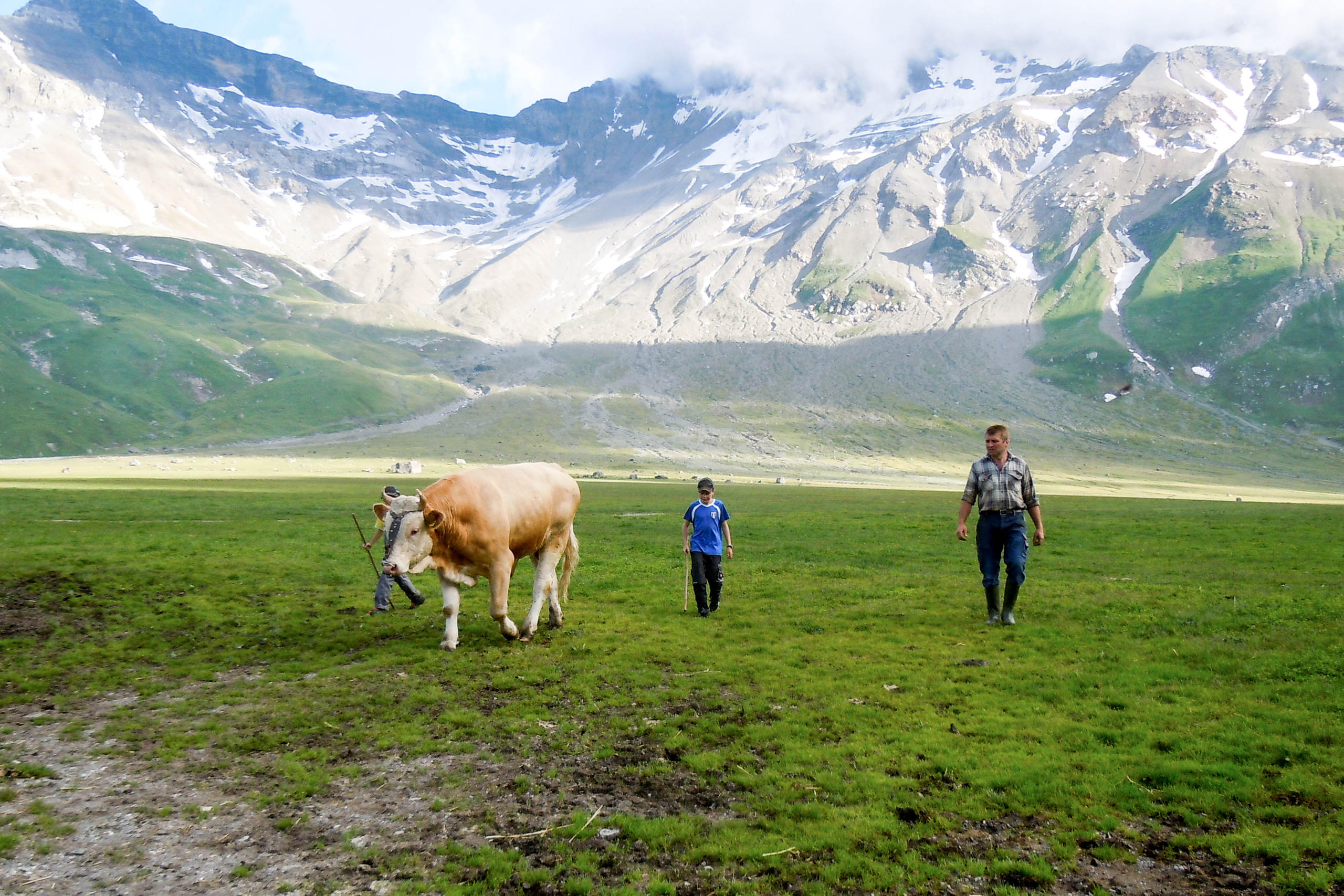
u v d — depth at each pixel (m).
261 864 6.45
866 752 8.48
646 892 6.00
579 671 11.72
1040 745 8.55
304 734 9.40
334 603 17.06
